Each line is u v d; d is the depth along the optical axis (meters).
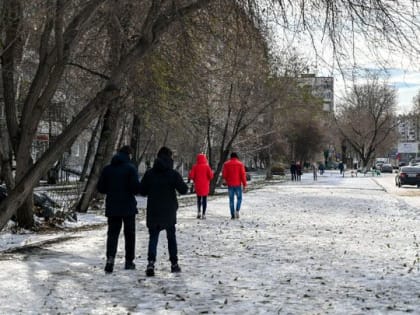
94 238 13.84
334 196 32.16
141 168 55.62
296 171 60.19
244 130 38.28
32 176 11.81
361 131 93.38
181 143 43.41
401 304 7.57
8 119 14.53
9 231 14.81
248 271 9.77
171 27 13.42
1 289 8.24
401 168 46.06
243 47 14.39
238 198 18.84
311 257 11.20
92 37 16.77
